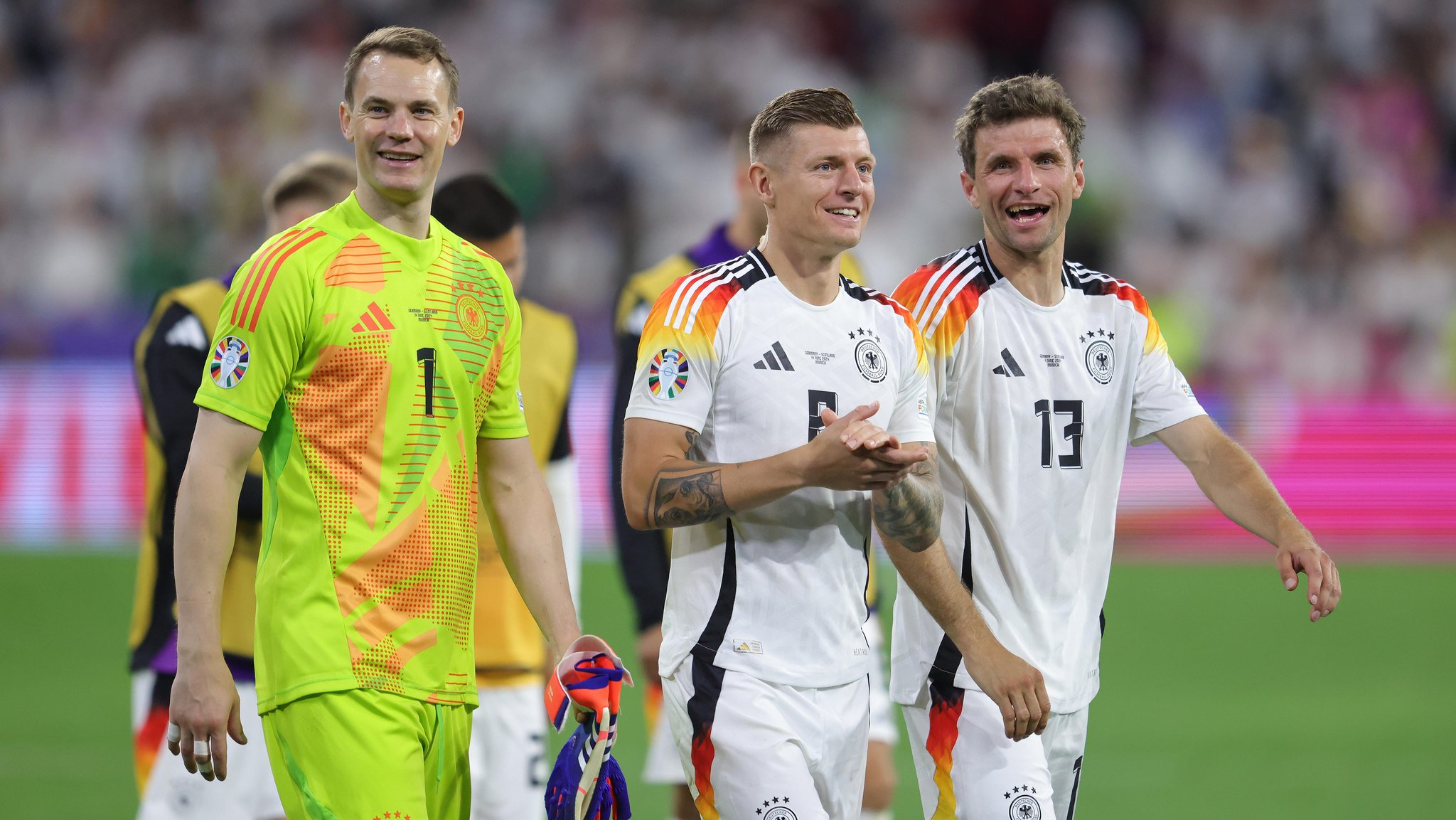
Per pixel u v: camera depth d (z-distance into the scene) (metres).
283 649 12.48
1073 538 14.89
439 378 12.90
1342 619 40.59
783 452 13.23
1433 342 61.88
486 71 68.25
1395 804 25.14
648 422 13.35
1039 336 14.76
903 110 68.75
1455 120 68.94
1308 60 69.75
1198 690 33.38
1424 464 49.50
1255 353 61.62
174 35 67.88
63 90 66.25
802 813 13.18
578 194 65.62
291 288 12.42
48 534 49.00
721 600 13.51
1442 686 33.62
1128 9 70.56
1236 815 24.45
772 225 13.89
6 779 25.75
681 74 69.12
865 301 14.11
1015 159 14.43
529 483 13.73
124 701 31.36
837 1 71.06
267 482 12.81
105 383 49.69
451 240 13.44
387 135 12.71
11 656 35.34
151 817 16.61
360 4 69.25
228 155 64.56
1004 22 70.81
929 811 14.82
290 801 12.62
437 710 12.89
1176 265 63.69
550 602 13.42
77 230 62.25
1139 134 67.25
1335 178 66.50
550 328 19.64
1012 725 13.59
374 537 12.56
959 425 14.70
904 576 13.80
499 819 18.72
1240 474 15.15
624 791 12.80
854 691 13.91
